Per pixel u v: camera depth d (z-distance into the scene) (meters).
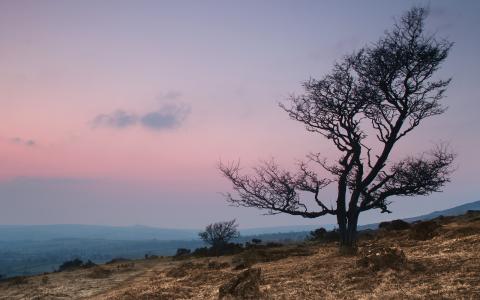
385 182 29.20
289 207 29.48
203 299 18.30
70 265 53.41
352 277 17.97
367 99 28.98
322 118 29.52
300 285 18.16
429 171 28.47
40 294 27.28
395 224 41.19
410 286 15.60
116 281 31.05
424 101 29.12
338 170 29.72
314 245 40.97
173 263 41.22
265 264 27.59
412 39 29.59
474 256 18.05
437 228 29.64
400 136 29.09
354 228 28.89
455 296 13.62
